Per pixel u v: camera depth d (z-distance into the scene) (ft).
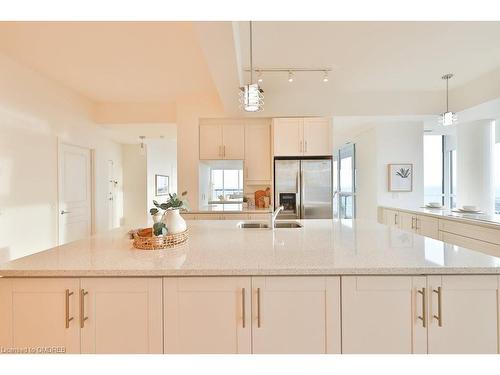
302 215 13.66
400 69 11.23
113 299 4.30
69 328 4.28
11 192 10.18
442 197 19.95
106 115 15.64
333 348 4.27
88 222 15.76
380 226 8.03
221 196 17.94
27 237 10.93
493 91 11.50
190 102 14.51
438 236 11.00
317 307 4.27
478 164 15.24
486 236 8.77
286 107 14.17
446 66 10.99
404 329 4.23
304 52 9.69
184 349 4.31
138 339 4.31
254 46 9.21
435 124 16.42
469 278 4.18
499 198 15.88
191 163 14.53
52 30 8.28
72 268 4.23
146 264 4.39
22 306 4.27
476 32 8.41
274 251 5.13
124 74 11.78
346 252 5.00
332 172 13.71
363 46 9.27
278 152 13.88
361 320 4.25
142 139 20.38
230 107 12.89
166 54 9.95
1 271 4.19
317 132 13.88
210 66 8.47
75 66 10.93
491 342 4.15
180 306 4.30
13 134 10.30
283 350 4.29
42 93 11.76
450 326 4.17
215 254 4.95
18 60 10.35
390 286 4.23
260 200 14.70
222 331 4.30
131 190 21.97
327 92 14.06
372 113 14.16
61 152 13.04
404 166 16.26
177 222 5.72
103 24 7.97
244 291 4.26
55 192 12.60
